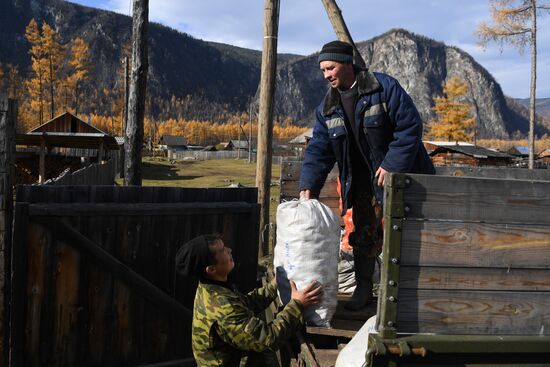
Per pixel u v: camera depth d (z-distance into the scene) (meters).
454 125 56.16
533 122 27.69
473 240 2.13
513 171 6.12
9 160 3.82
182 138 104.19
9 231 3.89
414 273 2.11
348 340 2.96
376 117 2.96
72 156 30.66
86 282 4.11
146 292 4.33
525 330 2.19
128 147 6.79
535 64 27.09
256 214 4.74
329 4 5.95
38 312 3.94
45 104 82.44
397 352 2.04
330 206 5.11
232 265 2.53
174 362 4.48
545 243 2.19
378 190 3.04
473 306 2.15
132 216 4.27
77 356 4.11
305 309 2.71
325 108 3.24
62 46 74.00
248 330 2.34
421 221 2.10
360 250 3.33
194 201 4.54
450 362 2.13
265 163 6.84
